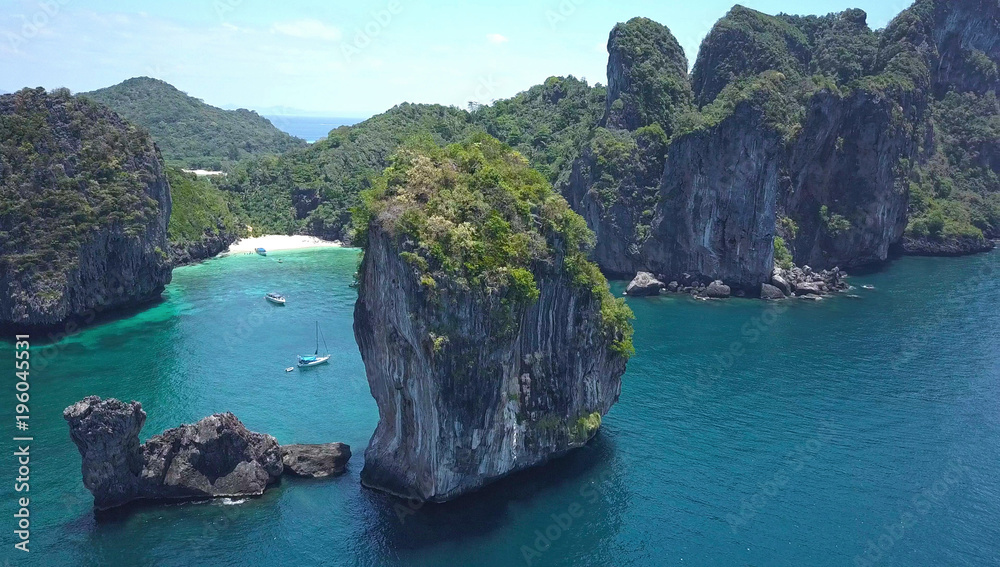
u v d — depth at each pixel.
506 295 63.66
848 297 138.00
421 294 59.97
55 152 123.00
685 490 68.00
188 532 60.56
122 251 123.19
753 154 139.25
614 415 83.81
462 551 58.69
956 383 93.00
